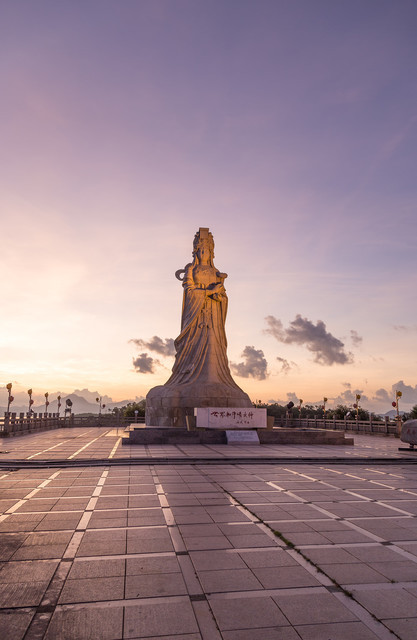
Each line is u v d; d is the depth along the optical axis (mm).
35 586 7613
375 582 7949
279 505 13250
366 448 30578
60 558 8867
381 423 46188
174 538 10133
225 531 10680
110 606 6949
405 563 8844
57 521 11312
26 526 10891
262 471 19797
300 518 11867
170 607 6945
